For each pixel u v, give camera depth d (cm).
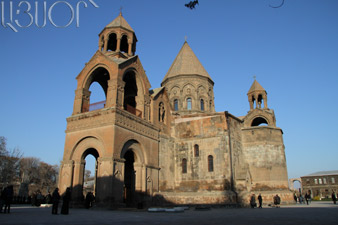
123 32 3353
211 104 4491
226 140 3231
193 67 4469
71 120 2908
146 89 3241
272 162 3666
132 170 3188
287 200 3522
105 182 2458
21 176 8325
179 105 4275
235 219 1458
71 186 2700
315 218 1505
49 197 3162
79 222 1228
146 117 3156
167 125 3531
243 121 3991
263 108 4378
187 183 3322
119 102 2764
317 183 9488
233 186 3120
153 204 2919
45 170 9381
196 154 3378
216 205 2828
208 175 3216
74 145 2802
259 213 1939
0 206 1683
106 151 2553
